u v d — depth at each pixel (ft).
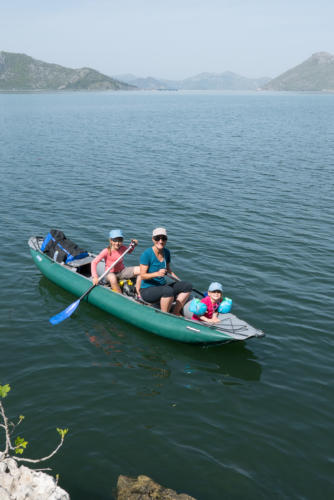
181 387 19.69
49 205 50.29
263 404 18.56
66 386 19.35
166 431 16.76
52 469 14.73
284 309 26.55
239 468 15.06
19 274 31.19
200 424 17.21
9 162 78.07
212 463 15.24
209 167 75.41
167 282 26.61
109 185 61.11
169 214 47.44
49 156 85.76
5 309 26.32
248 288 29.25
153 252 23.40
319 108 330.95
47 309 26.66
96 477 14.48
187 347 23.35
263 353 22.45
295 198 54.70
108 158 84.33
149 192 57.31
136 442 16.14
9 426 16.67
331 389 19.62
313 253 36.11
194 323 22.94
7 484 12.41
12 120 182.60
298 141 114.32
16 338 23.25
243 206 50.78
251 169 73.77
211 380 20.29
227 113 250.98
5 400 18.25
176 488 14.17
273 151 95.50
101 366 21.12
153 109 295.48
